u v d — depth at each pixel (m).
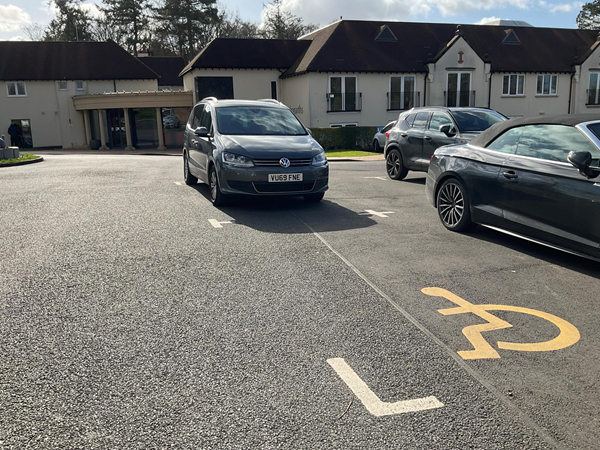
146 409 2.81
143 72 39.75
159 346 3.54
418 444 2.55
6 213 7.91
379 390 3.03
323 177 8.45
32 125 37.91
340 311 4.18
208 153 9.02
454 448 2.53
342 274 5.10
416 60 33.56
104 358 3.37
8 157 19.42
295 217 7.84
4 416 2.73
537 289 4.73
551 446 2.56
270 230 6.94
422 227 7.20
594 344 3.66
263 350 3.50
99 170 14.34
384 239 6.50
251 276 5.00
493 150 6.44
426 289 4.70
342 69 31.34
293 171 8.17
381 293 4.59
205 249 5.94
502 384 3.12
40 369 3.22
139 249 5.89
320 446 2.53
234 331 3.79
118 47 40.84
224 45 34.75
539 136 5.90
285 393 2.99
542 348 3.59
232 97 34.44
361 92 32.31
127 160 19.34
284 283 4.82
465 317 4.09
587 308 4.30
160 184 11.33
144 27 58.47
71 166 15.98
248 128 9.21
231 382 3.10
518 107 35.22
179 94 34.09
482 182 6.41
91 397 2.92
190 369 3.24
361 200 9.41
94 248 5.90
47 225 7.07
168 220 7.49
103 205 8.62
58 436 2.58
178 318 4.00
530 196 5.71
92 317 4.00
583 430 2.69
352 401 2.92
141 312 4.11
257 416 2.77
